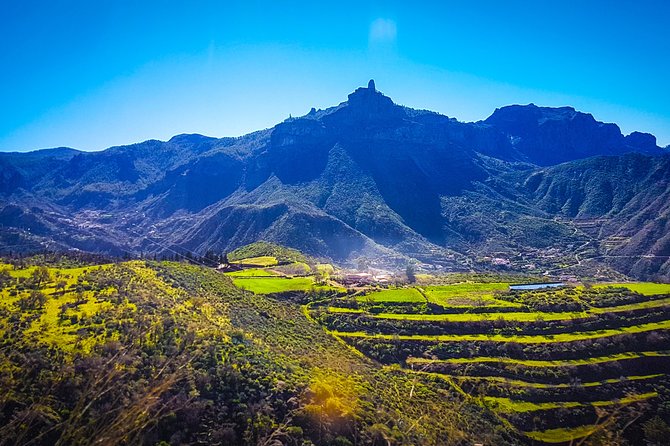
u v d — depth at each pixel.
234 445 46.38
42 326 56.91
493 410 80.06
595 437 25.91
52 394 36.06
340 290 136.25
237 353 62.34
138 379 43.78
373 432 44.47
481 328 110.06
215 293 100.25
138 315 63.72
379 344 102.81
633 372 95.88
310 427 50.38
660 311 116.62
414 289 140.25
